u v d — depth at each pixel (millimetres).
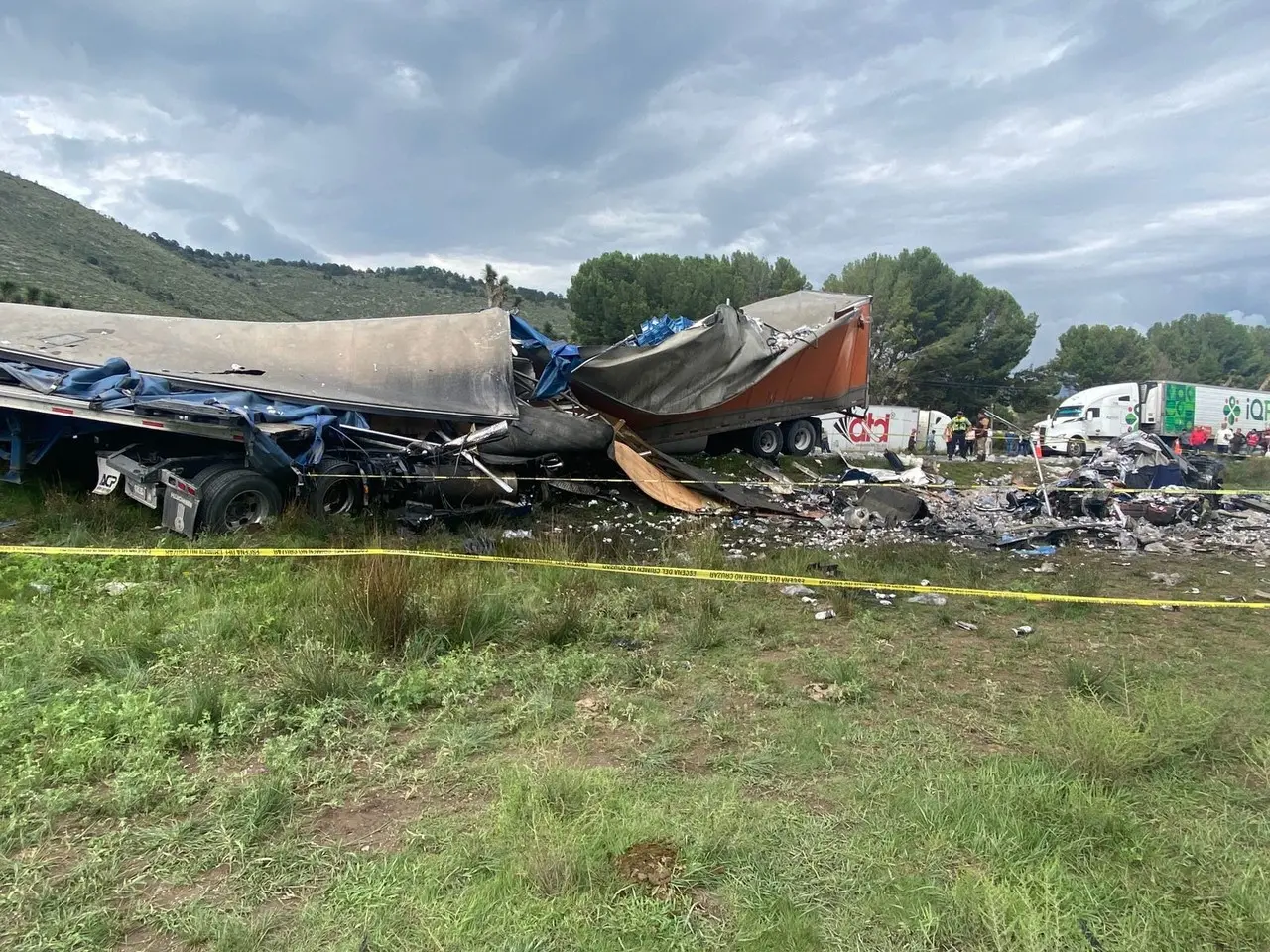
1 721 3797
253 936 2385
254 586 6637
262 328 11859
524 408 11766
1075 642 5859
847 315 16328
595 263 43062
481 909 2484
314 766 3566
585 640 5609
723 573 7227
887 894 2572
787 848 2859
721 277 42438
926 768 3516
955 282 49281
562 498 12125
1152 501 12484
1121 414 29406
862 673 4953
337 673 4547
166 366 10227
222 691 4273
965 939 2373
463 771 3561
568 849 2760
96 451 9578
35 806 3154
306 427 9156
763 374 14781
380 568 5902
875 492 12750
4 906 2555
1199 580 8523
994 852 2812
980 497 14641
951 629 6215
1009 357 49250
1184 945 2350
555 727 4070
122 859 2830
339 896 2592
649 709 4312
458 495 10359
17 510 8914
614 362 13633
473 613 5645
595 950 2311
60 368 9562
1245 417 31672
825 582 7133
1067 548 10320
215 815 3121
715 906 2529
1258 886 2604
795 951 2312
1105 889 2602
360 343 11906
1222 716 3979
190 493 8297
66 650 4887
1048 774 3391
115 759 3539
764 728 4062
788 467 17016
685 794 3301
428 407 10883
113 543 8039
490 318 12781
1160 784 3367
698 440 15531
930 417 29797
